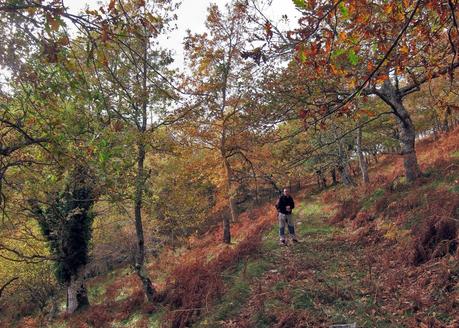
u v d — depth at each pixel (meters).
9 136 5.11
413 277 7.32
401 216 10.40
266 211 22.67
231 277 10.46
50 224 11.12
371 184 16.30
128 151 4.99
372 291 7.35
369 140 23.03
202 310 8.98
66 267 16.67
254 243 12.72
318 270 9.34
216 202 19.33
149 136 11.00
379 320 6.26
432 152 17.80
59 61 3.03
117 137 4.25
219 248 17.59
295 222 16.70
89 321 13.34
